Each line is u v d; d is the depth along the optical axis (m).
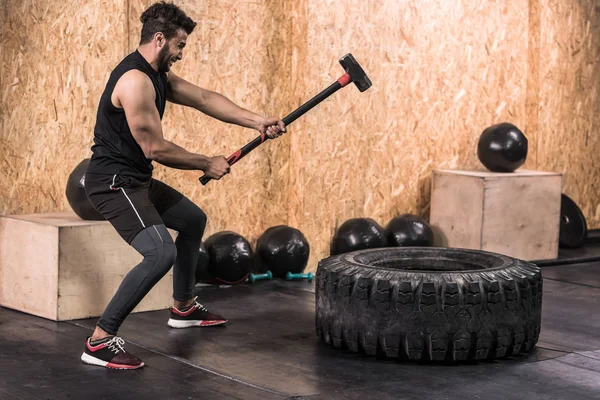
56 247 4.85
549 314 5.28
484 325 4.16
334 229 6.65
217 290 5.84
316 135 6.46
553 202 7.00
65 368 4.03
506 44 7.52
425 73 7.08
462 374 4.04
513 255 6.84
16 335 4.60
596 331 4.91
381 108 6.84
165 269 4.09
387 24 6.80
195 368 4.07
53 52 5.50
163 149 4.09
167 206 4.53
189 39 6.05
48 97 5.52
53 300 4.90
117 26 5.65
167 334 4.68
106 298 5.03
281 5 6.43
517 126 7.67
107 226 5.00
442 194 6.98
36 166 5.53
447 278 4.18
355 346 4.30
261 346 4.47
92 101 5.65
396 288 4.17
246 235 6.46
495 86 7.50
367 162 6.81
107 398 3.62
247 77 6.33
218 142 6.25
